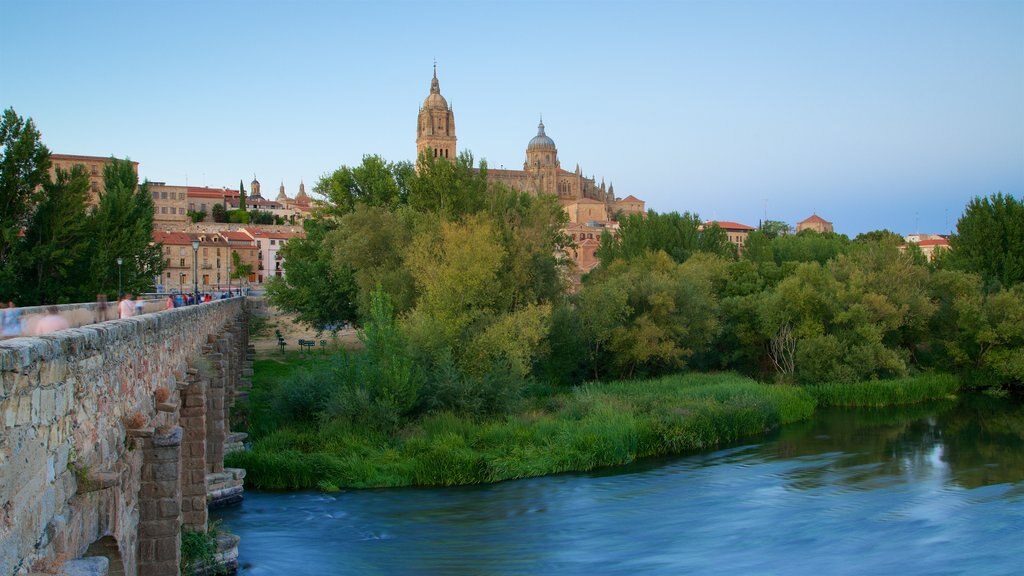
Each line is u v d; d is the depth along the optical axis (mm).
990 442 49844
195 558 23203
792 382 67750
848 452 46875
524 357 53375
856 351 66688
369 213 66688
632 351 64938
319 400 47375
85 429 11555
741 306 75188
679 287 68875
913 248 108188
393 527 31719
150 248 69375
